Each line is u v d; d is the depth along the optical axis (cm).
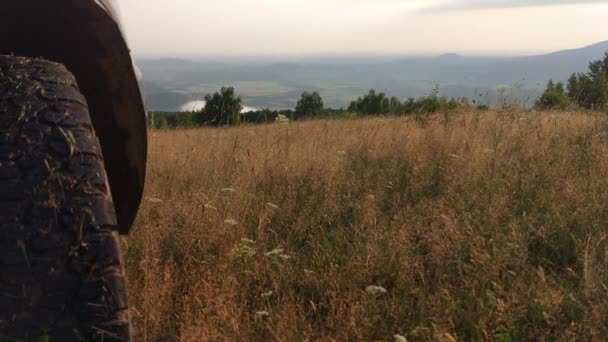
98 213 147
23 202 142
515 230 371
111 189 250
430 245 356
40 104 159
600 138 634
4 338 132
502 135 646
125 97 221
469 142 623
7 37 196
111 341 139
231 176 561
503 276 318
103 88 217
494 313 278
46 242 139
